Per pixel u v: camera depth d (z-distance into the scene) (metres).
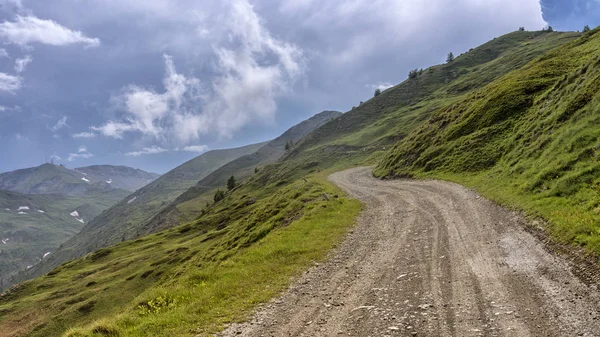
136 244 134.50
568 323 8.73
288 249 21.19
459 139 49.31
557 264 12.50
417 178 48.59
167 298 15.42
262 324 11.27
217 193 184.38
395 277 14.32
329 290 13.84
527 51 175.38
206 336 10.80
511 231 17.73
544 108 35.78
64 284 107.06
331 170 115.69
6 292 109.69
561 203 17.94
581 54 52.09
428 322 9.87
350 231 24.98
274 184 140.50
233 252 38.53
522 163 28.69
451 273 13.74
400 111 190.88
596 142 20.73
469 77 185.75
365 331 9.84
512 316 9.53
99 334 11.84
